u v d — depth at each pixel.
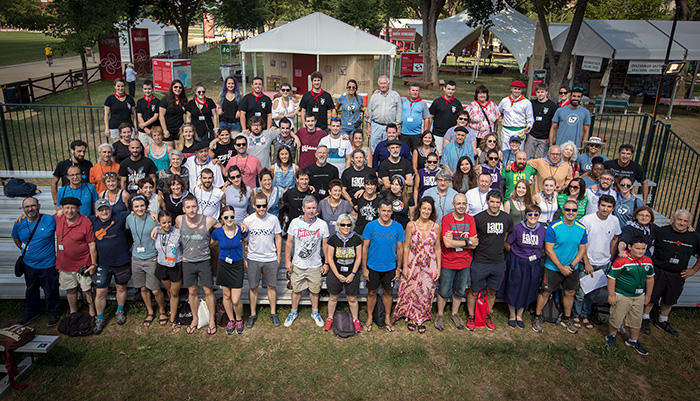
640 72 19.62
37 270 6.34
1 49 48.25
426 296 6.49
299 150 8.34
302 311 6.95
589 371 5.91
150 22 34.38
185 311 6.50
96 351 5.98
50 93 21.92
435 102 9.12
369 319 6.59
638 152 10.12
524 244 6.46
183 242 6.07
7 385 5.39
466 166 7.15
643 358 6.21
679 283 6.53
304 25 18.80
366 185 6.58
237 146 7.30
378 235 6.18
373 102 9.20
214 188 6.85
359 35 18.78
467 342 6.37
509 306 6.77
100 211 6.12
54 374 5.59
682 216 6.39
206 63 36.81
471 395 5.44
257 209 6.11
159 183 7.10
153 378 5.56
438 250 6.38
